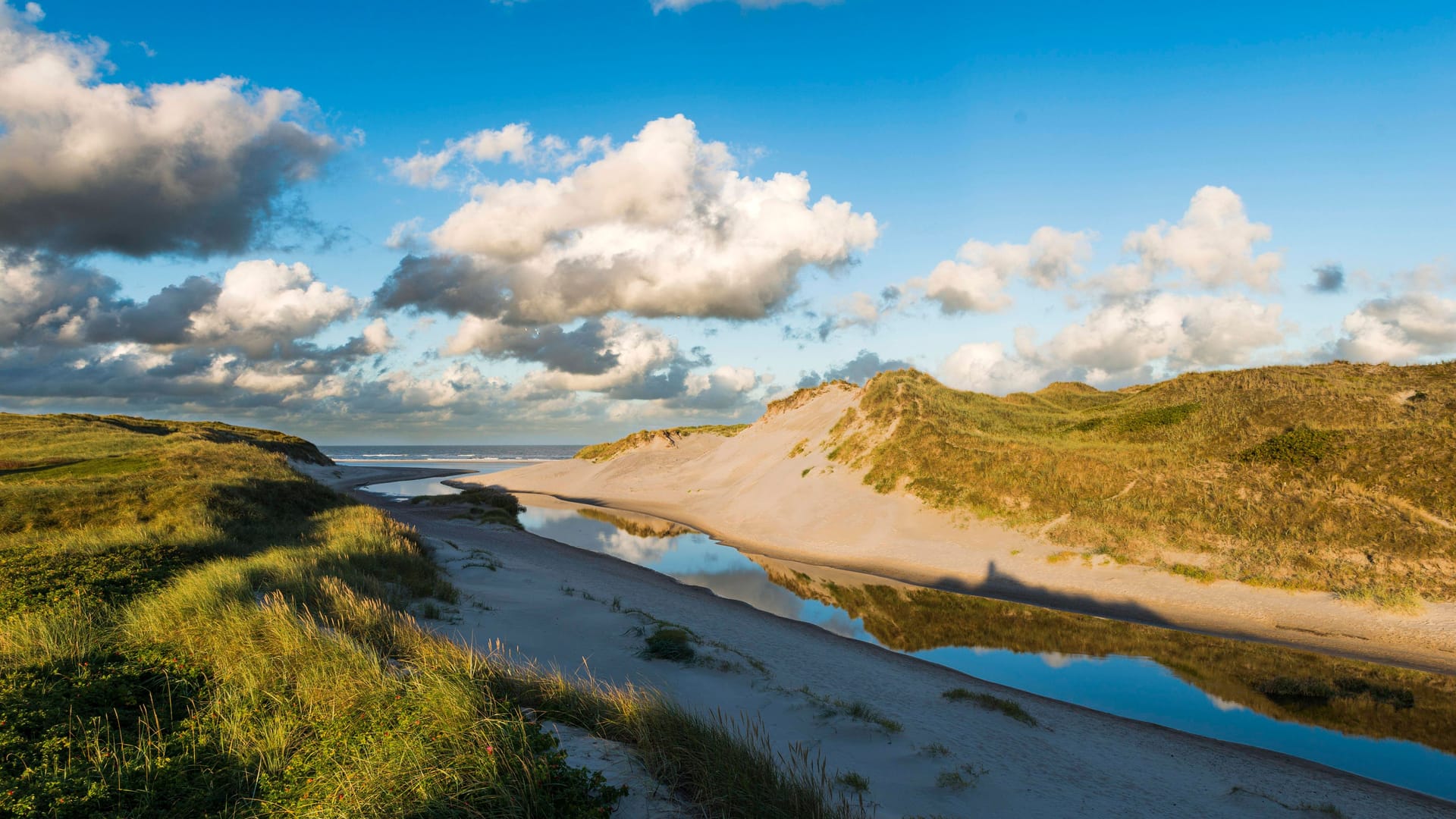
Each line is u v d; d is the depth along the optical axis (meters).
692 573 28.30
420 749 5.41
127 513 23.81
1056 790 8.80
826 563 30.11
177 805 5.09
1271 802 9.22
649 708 7.59
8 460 42.50
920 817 7.27
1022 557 27.12
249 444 75.69
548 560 27.30
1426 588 19.52
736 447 65.06
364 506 31.72
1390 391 33.09
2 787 5.02
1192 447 32.84
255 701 7.01
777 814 5.68
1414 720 13.23
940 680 14.79
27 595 11.60
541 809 4.90
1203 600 21.61
